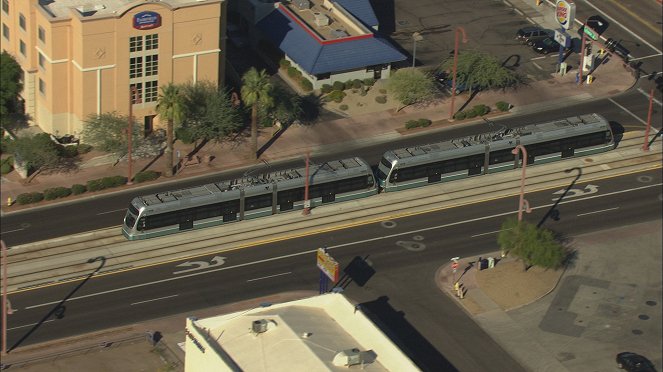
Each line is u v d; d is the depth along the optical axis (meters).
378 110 192.75
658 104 198.00
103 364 141.12
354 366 124.44
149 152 179.88
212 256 160.38
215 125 180.62
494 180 177.88
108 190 172.50
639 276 161.12
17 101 188.25
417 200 173.00
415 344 147.12
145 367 141.12
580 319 152.75
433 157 174.50
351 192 171.62
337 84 195.12
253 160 179.62
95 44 174.75
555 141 181.50
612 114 195.12
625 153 186.00
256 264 159.50
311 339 127.44
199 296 153.50
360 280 157.25
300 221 167.50
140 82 180.00
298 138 185.25
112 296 152.75
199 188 164.75
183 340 145.75
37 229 164.12
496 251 163.50
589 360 146.62
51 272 156.25
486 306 153.75
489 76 194.38
